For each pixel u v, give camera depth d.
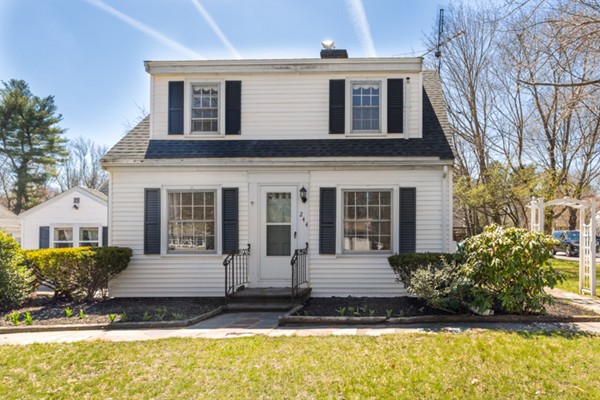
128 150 10.80
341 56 12.30
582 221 10.66
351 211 10.41
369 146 10.52
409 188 10.14
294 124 10.95
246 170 10.47
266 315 8.71
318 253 10.29
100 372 4.97
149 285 10.49
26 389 4.51
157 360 5.33
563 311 7.82
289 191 10.42
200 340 6.31
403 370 4.75
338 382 4.46
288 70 10.93
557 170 19.86
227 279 10.23
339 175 10.34
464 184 19.69
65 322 7.93
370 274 10.18
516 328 6.68
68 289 10.01
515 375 4.57
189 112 11.10
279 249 10.41
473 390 4.21
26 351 5.88
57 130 36.53
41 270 9.95
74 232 17.59
